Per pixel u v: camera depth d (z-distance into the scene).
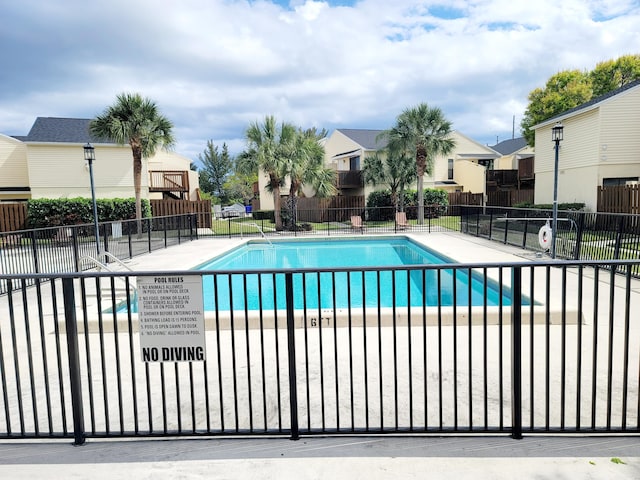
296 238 15.50
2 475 1.96
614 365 3.29
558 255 9.02
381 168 21.61
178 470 1.98
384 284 8.41
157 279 2.22
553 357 3.49
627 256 6.98
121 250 10.45
